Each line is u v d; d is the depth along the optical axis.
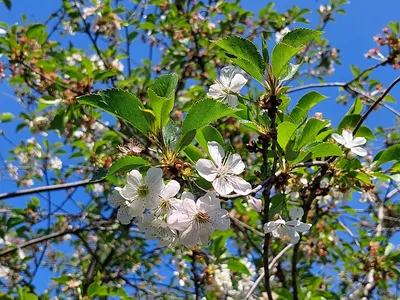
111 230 0.61
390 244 0.53
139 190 0.20
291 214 0.24
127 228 0.60
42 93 0.56
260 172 0.24
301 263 0.59
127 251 0.67
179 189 0.20
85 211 0.67
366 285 0.52
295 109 0.26
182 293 0.64
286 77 0.23
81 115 0.55
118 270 0.69
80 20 0.68
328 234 0.54
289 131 0.22
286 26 0.78
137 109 0.21
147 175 0.20
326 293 0.42
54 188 0.43
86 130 0.59
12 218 0.63
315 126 0.23
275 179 0.23
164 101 0.21
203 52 0.72
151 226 0.20
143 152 0.22
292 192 0.32
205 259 0.47
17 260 0.67
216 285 0.44
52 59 0.55
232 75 0.25
